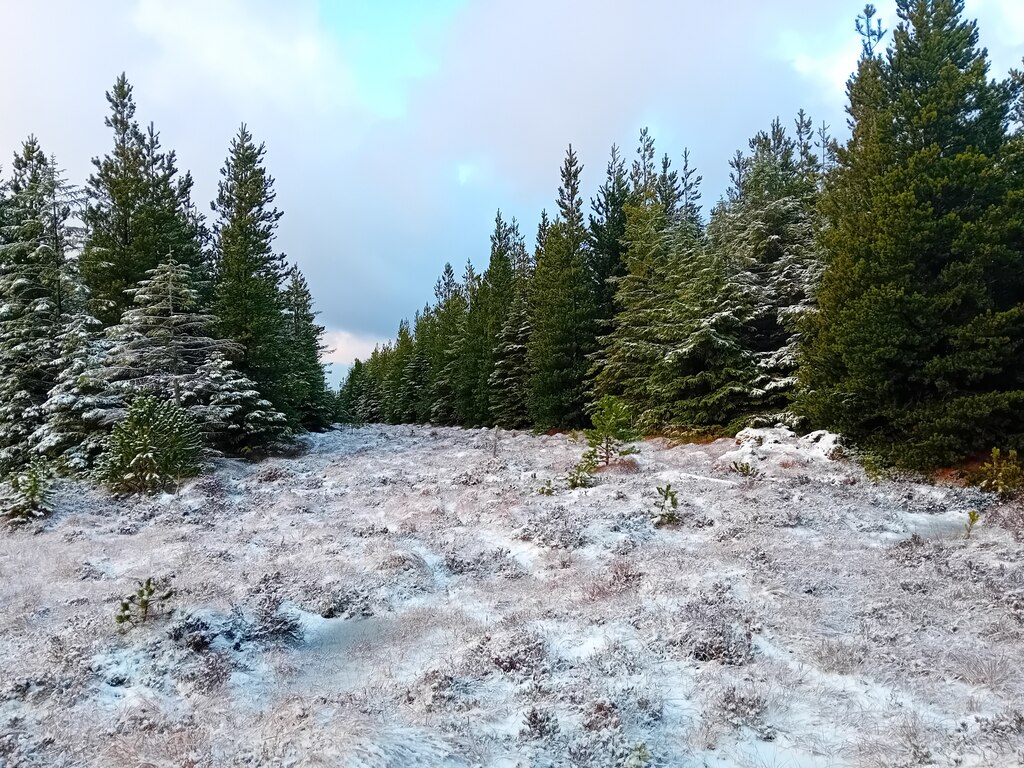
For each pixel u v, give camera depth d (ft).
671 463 57.36
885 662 20.24
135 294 70.38
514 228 197.77
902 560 29.81
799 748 16.29
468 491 47.85
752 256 80.23
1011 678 19.03
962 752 15.51
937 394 47.70
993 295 47.50
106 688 19.15
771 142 135.95
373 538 35.99
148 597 24.00
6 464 57.77
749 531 34.68
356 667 21.45
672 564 29.99
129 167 81.00
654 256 89.97
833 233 55.52
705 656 21.12
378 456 76.07
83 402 57.77
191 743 16.15
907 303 46.11
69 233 64.08
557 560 31.53
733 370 68.54
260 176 110.42
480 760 15.81
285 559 32.22
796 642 21.89
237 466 66.80
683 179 138.00
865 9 82.17
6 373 61.26
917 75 52.65
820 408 54.70
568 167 118.21
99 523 41.09
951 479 44.50
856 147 58.70
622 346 86.48
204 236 127.65
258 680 20.36
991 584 25.95
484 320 144.56
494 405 128.26
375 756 14.98
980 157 45.83
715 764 15.88
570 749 16.07
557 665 20.70
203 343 76.28
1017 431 44.96
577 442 79.51
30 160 85.30
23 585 28.48
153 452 50.72
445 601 27.40
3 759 15.24
